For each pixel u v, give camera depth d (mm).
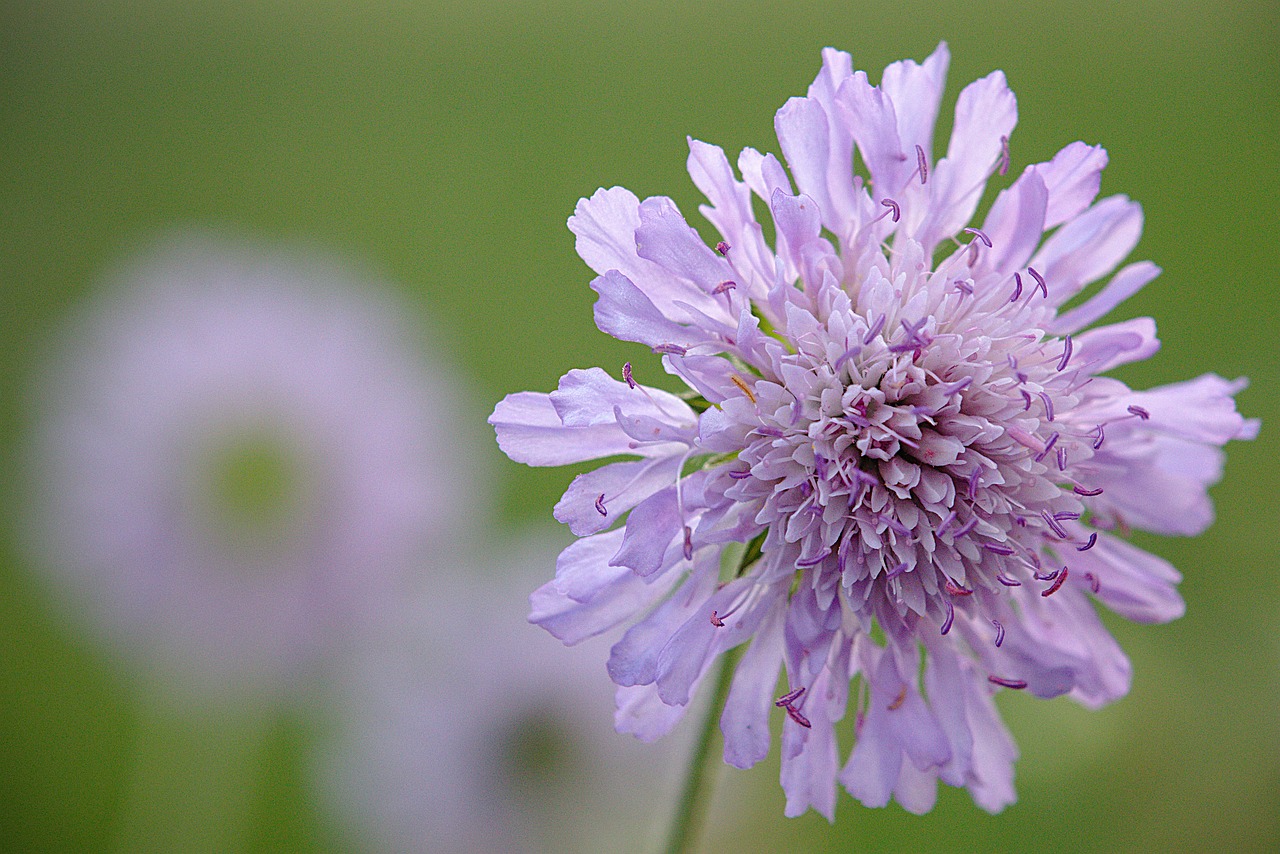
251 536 283
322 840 319
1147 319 210
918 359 206
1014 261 208
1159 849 276
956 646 212
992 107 208
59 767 339
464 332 471
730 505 204
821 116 204
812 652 202
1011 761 213
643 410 203
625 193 203
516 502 384
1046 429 206
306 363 293
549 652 281
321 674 289
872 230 206
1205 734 282
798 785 207
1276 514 323
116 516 281
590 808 274
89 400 287
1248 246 473
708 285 202
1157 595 213
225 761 291
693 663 202
